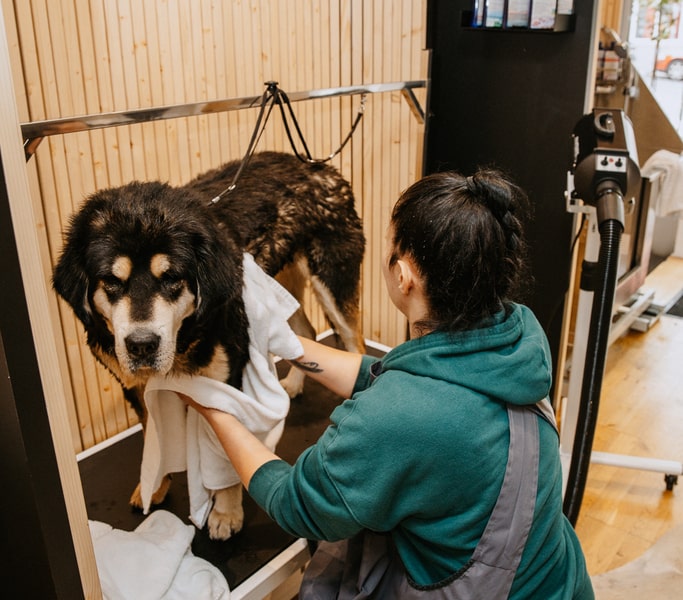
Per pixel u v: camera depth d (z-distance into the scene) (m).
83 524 1.04
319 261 2.05
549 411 1.14
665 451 2.48
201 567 1.51
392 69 2.41
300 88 2.29
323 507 1.03
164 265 1.27
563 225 2.28
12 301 0.85
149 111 1.53
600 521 2.15
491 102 2.31
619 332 3.06
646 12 2.69
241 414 1.39
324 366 1.49
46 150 1.75
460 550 1.06
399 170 2.51
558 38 2.11
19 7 1.59
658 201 2.91
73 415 2.03
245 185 1.83
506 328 1.04
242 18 2.05
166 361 1.26
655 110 2.76
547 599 1.14
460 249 0.98
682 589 1.84
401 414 0.98
